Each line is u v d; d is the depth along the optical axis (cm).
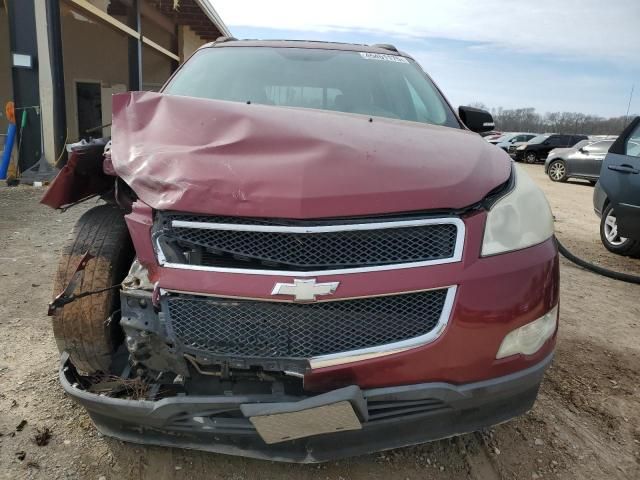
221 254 206
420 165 223
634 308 483
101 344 251
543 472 256
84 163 259
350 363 200
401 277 202
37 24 957
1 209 738
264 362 201
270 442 203
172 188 210
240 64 357
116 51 1614
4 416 274
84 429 269
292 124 239
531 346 222
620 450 276
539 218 238
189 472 244
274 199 202
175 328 207
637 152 623
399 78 364
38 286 448
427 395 206
